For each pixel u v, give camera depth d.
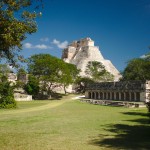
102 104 82.31
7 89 63.47
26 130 27.33
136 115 45.88
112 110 58.34
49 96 124.81
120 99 106.75
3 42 19.36
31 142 21.03
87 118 40.09
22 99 107.19
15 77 123.31
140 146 19.81
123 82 106.75
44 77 119.75
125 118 40.59
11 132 25.89
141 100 94.31
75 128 29.12
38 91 123.12
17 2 19.97
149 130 27.89
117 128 29.42
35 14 20.39
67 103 86.69
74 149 18.72
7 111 53.34
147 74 137.38
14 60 21.86
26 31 20.12
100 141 21.72
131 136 24.22
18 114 46.00
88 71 177.88
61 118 39.66
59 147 19.33
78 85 166.12
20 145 19.80
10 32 18.78
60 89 161.12
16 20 19.50
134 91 98.50
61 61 124.75
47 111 53.50
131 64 147.75
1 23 18.55
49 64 119.25
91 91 125.56
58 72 122.81
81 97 131.75
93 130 27.78
